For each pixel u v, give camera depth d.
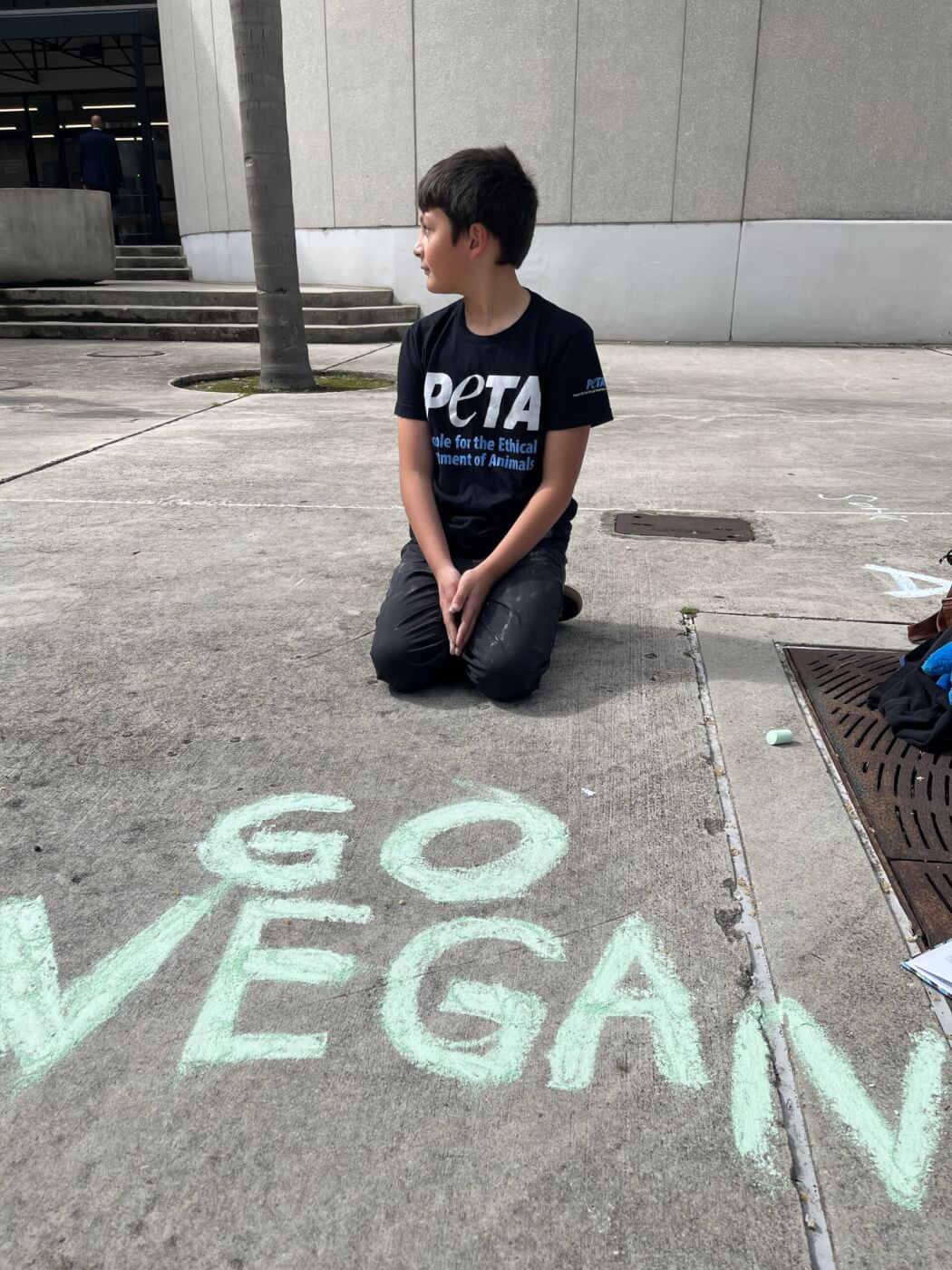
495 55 11.62
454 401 2.62
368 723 2.45
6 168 19.53
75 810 2.07
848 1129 1.39
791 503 4.61
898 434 6.33
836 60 10.96
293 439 5.82
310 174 13.21
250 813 2.07
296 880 1.87
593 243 12.02
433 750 2.32
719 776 2.23
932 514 4.43
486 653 2.50
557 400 2.54
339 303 12.02
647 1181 1.31
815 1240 1.24
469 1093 1.44
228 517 4.20
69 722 2.43
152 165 17.69
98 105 18.77
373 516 4.21
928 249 11.51
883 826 2.05
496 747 2.34
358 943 1.72
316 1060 1.49
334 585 3.39
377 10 11.95
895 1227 1.26
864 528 4.21
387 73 12.15
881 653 2.87
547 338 2.53
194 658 2.81
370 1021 1.56
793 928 1.77
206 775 2.21
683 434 6.27
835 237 11.58
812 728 2.44
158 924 1.75
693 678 2.71
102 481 4.78
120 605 3.20
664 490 4.82
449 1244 1.23
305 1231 1.24
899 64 10.91
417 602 2.60
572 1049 1.51
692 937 1.74
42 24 16.03
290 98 13.04
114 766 2.24
